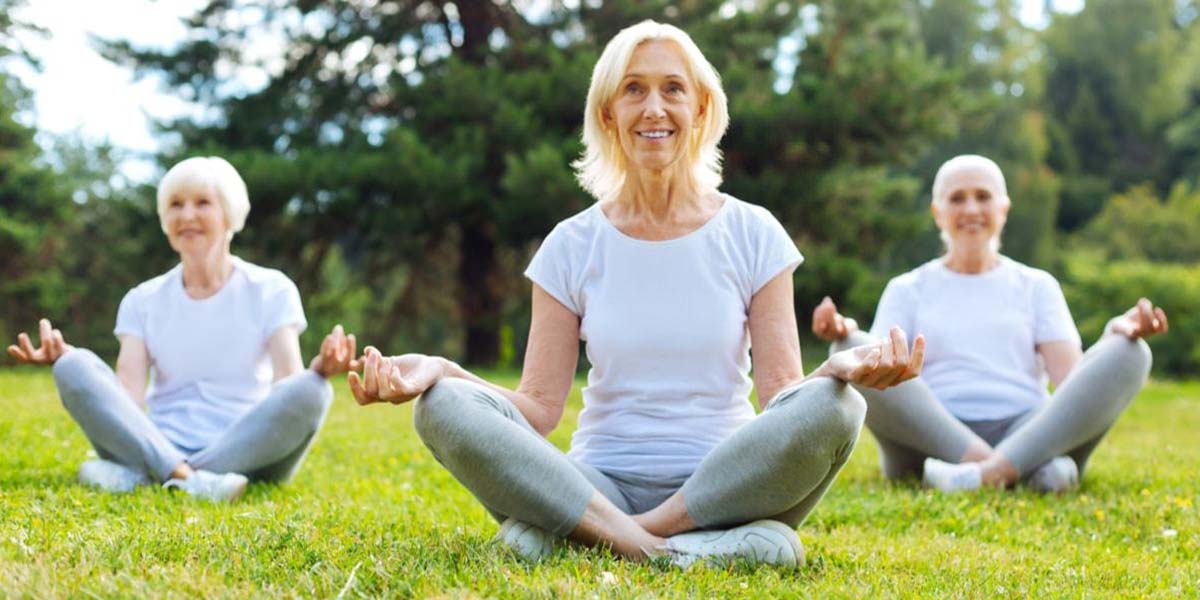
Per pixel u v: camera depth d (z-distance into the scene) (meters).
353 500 4.61
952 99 18.61
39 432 6.40
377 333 21.53
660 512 3.13
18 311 20.80
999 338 5.64
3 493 4.18
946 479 5.02
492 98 17.53
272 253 18.50
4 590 2.48
